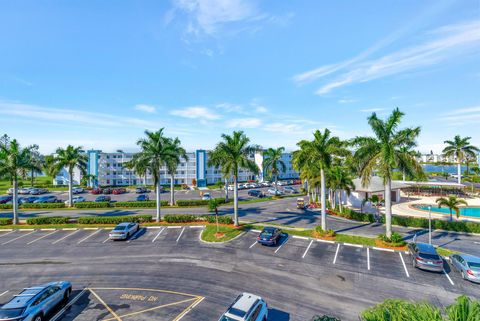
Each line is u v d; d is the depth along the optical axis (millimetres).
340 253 21438
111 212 39875
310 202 47969
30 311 11758
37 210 41812
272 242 23000
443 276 17250
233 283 16422
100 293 15383
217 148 30047
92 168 78250
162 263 19750
